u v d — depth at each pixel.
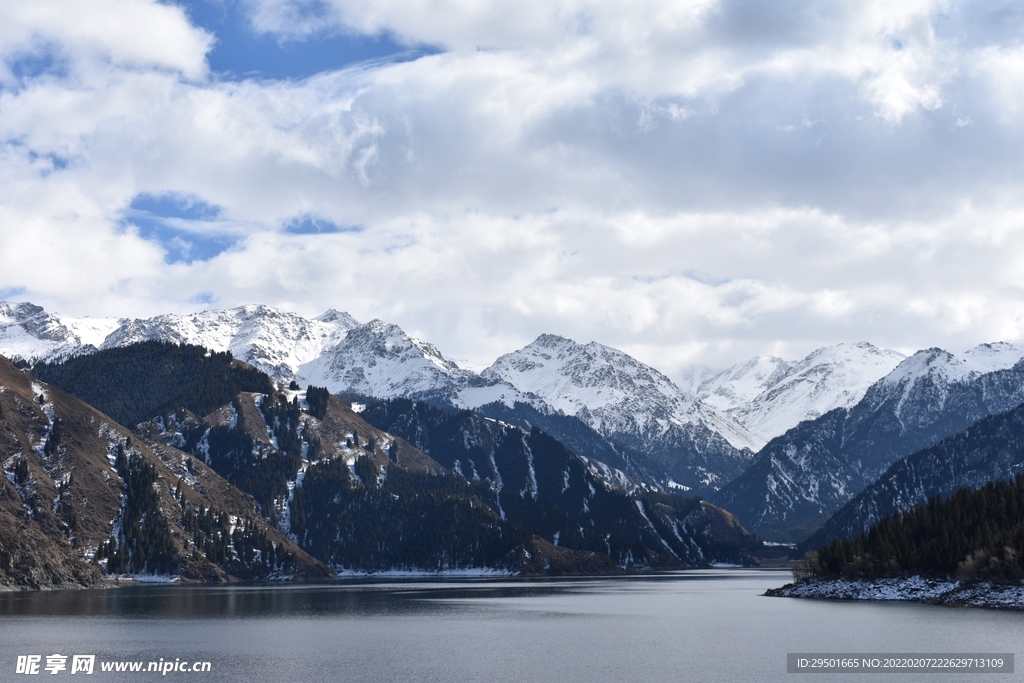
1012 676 155.38
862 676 156.50
